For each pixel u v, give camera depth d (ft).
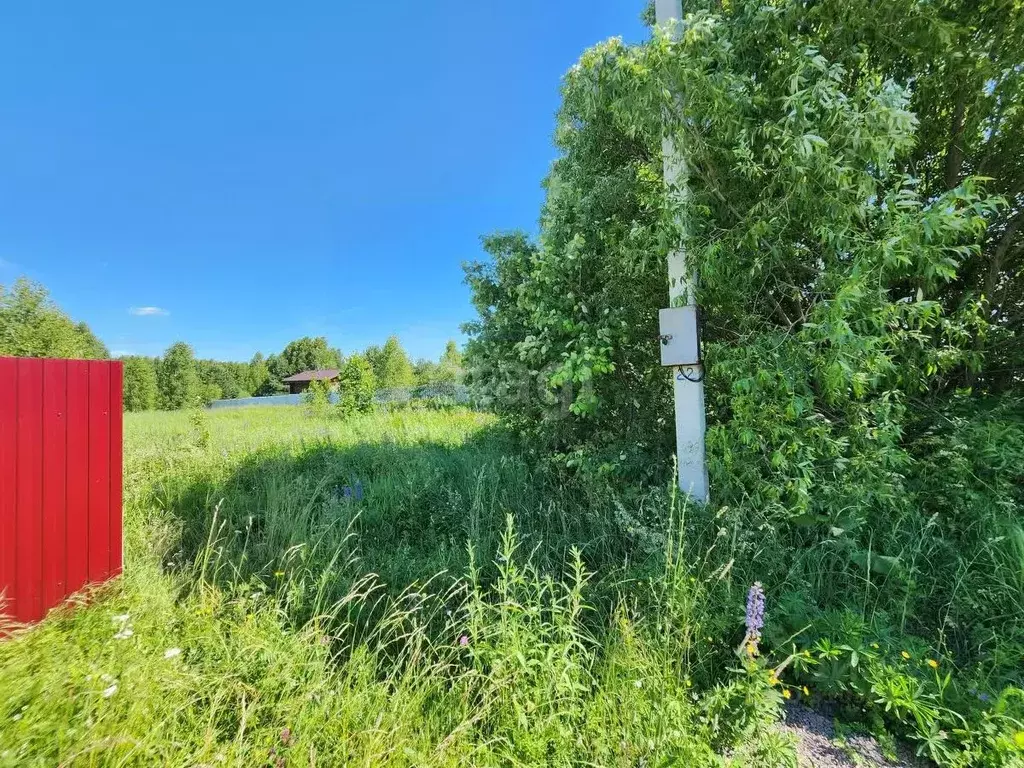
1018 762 4.57
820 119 8.46
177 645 6.75
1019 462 8.72
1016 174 10.89
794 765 4.81
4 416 7.89
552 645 5.90
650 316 13.15
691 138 9.81
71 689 5.51
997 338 10.94
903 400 10.12
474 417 27.84
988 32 9.32
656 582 7.47
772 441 9.24
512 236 15.94
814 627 6.65
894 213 8.17
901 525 8.54
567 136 15.46
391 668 6.54
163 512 13.12
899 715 5.42
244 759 4.91
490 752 4.94
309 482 14.83
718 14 9.93
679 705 5.16
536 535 10.77
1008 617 6.70
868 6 9.03
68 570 8.58
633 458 12.40
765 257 9.55
